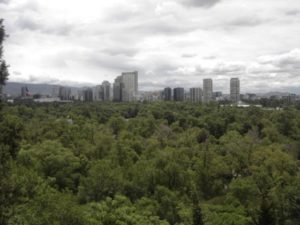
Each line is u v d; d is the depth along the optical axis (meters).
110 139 58.38
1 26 11.38
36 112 90.00
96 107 115.62
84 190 35.03
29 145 45.66
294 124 87.38
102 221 26.38
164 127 83.00
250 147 59.47
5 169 11.25
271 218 28.48
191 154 56.38
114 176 35.97
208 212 31.36
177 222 31.97
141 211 30.20
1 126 12.93
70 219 19.44
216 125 88.69
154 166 42.88
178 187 40.66
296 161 56.28
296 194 35.84
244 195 37.19
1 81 11.36
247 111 105.62
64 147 51.34
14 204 11.58
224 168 47.44
